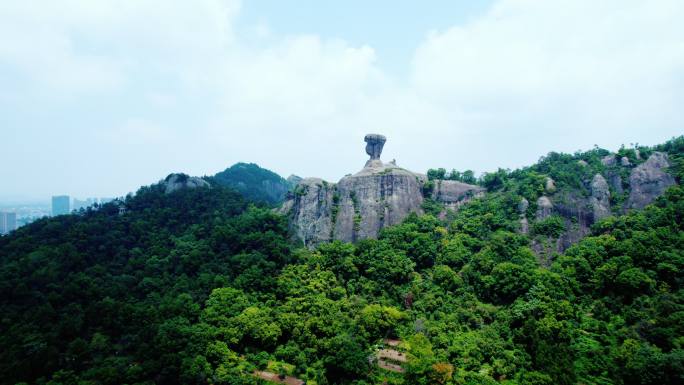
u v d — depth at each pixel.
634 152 128.12
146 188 170.00
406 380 76.75
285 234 132.25
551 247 110.50
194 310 95.81
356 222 136.25
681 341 71.06
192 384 80.31
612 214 116.75
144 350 85.06
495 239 109.50
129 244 129.50
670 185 114.31
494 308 92.44
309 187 148.88
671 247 89.88
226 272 110.44
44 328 89.94
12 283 101.19
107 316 94.19
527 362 77.19
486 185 145.12
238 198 161.12
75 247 121.06
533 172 134.50
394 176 141.62
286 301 101.94
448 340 84.56
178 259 119.06
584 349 77.88
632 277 84.81
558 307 84.69
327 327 90.31
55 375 78.12
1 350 83.12
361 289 106.31
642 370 67.44
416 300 100.38
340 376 81.44
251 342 92.19
